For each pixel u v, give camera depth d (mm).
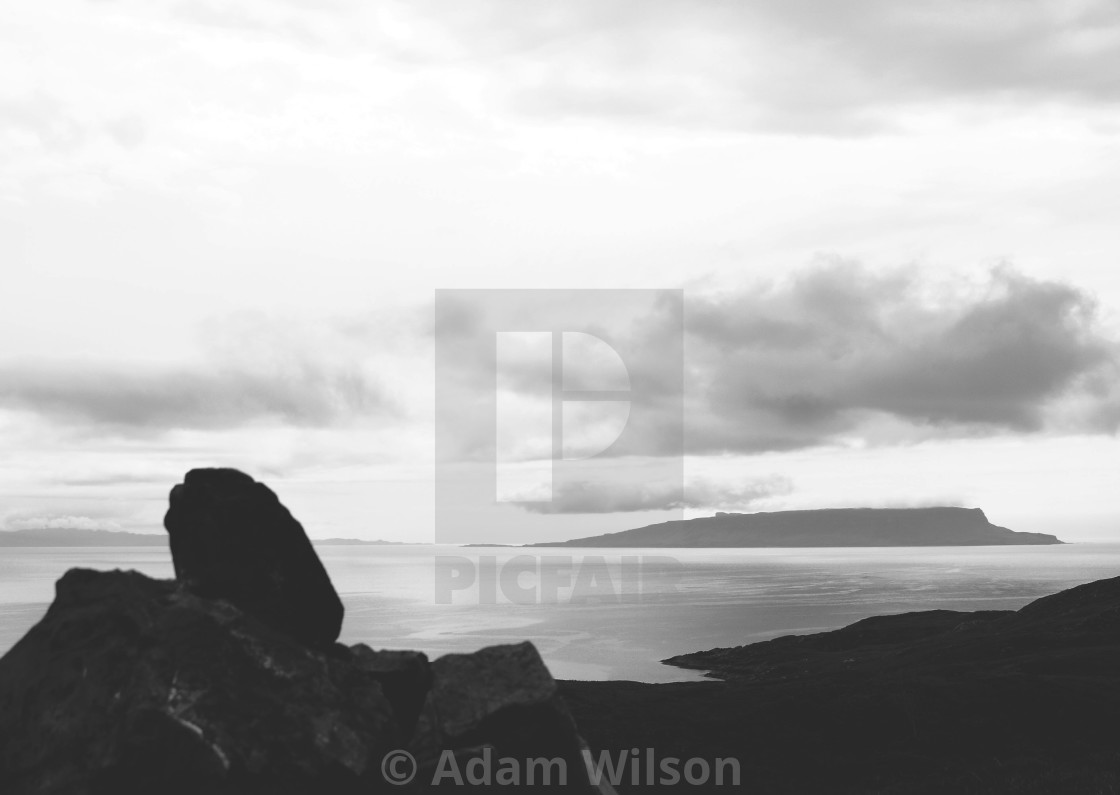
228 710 14211
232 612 15828
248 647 15273
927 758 49188
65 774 13797
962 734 53875
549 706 17969
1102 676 70500
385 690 17375
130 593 15859
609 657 166000
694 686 81312
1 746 14383
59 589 16375
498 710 17734
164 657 14695
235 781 13594
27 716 14586
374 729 15117
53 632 15523
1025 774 39469
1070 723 55594
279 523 17781
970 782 38938
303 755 14117
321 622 17812
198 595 16766
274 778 13797
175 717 13891
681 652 173875
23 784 13883
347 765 14242
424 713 17641
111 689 14445
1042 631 100125
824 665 121500
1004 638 99750
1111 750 47844
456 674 18453
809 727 55781
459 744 17391
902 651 116438
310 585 17719
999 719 56125
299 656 15578
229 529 17266
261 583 17141
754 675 129250
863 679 79688
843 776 46344
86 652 15000
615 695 69125
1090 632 95312
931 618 155625
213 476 17844
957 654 95688
